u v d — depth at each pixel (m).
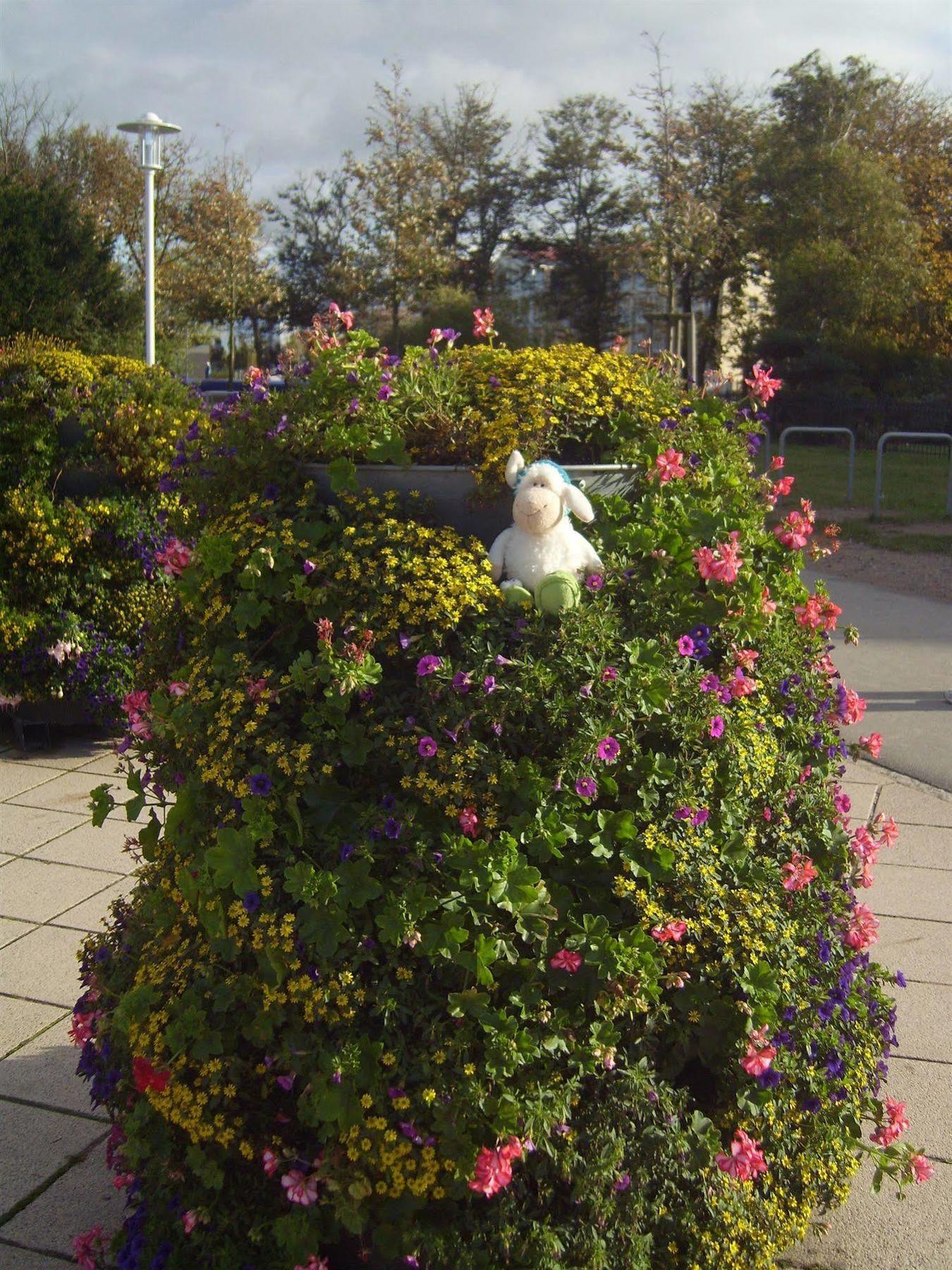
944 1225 2.68
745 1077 2.22
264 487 2.63
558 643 2.31
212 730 2.33
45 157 29.91
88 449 6.12
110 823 5.14
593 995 2.12
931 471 20.39
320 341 2.86
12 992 3.71
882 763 5.85
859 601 9.73
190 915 2.36
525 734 2.27
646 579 2.53
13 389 6.12
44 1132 3.04
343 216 36.97
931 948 3.98
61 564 5.96
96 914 4.25
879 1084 2.88
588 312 43.19
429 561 2.37
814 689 2.83
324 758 2.25
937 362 29.27
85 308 13.48
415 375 2.72
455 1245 2.02
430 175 34.44
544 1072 2.08
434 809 2.21
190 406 6.47
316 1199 2.06
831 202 33.75
